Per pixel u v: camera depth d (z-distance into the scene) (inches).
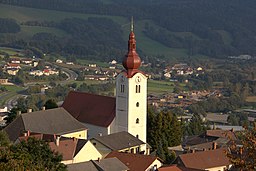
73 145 6604.3
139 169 6441.9
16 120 7613.2
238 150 3110.2
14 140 7253.9
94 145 7377.0
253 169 2977.4
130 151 7741.1
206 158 7293.3
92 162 5989.2
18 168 3491.6
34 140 4744.1
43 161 4490.7
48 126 7800.2
